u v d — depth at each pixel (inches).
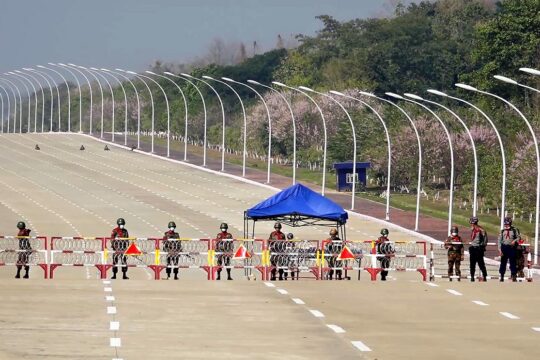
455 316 3117.6
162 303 3277.6
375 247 4840.1
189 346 2527.1
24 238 4859.7
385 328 2876.5
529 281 4571.9
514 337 2753.4
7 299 3307.1
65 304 3203.7
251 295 3553.2
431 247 4835.1
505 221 4544.8
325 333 2770.7
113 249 4810.5
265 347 2539.4
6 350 2420.0
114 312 3053.6
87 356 2361.0
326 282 4028.1
